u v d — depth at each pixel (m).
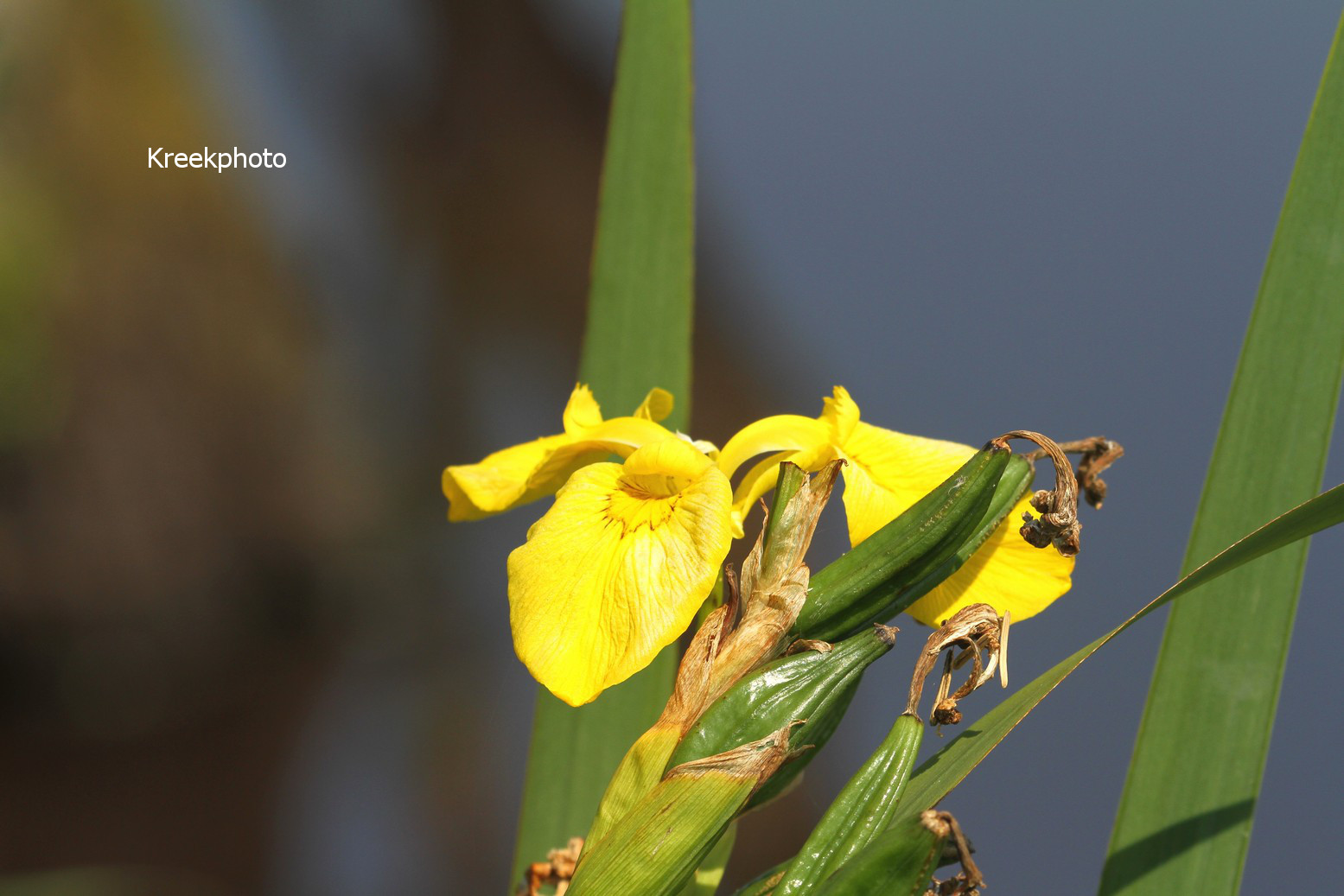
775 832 4.27
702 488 1.95
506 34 5.30
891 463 1.99
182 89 5.74
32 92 5.58
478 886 5.23
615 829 1.93
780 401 5.15
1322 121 1.98
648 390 2.06
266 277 5.88
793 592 1.93
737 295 5.24
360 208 5.64
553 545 1.95
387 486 6.14
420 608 6.22
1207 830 1.97
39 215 5.61
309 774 5.61
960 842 1.91
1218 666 1.98
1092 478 1.97
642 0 2.06
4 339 5.55
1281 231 1.99
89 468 5.75
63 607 5.73
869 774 1.92
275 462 5.98
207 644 5.95
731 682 1.93
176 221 5.76
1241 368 1.99
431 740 5.71
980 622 1.93
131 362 5.79
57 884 2.95
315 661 6.05
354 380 5.93
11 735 5.60
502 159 5.44
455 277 5.61
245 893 5.04
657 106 2.07
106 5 5.64
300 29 5.43
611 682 1.93
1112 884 1.98
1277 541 1.93
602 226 2.06
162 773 5.56
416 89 5.42
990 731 1.94
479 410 5.88
